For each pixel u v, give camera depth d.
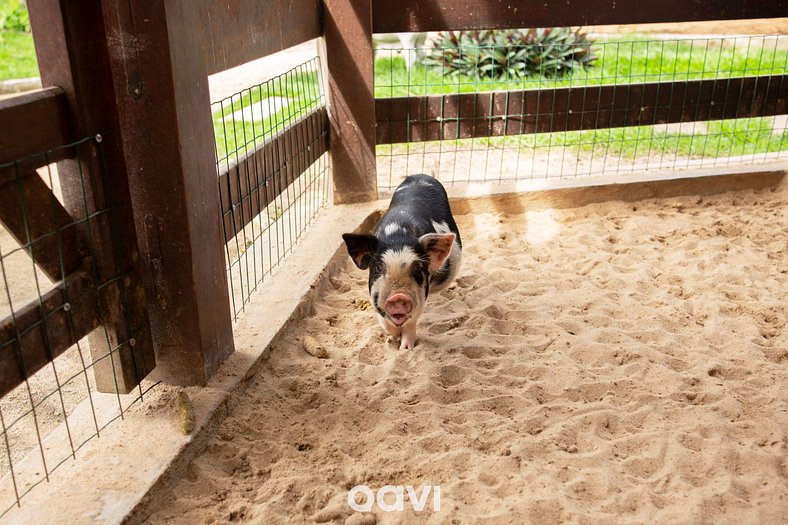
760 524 2.77
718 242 5.64
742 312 4.58
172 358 3.50
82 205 2.95
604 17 6.36
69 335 2.93
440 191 4.95
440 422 3.42
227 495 2.99
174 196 3.20
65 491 2.82
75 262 3.01
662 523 2.77
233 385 3.55
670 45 12.69
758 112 7.04
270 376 3.85
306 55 11.74
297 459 3.20
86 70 2.82
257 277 4.79
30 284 4.80
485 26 6.20
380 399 3.62
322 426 3.44
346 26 5.74
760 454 3.14
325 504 2.93
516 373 3.89
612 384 3.74
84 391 3.90
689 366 3.96
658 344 4.19
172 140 3.11
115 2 2.93
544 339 4.23
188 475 3.11
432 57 11.70
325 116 6.01
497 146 8.15
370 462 3.15
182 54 3.13
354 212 6.04
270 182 4.88
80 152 2.86
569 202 6.43
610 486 2.96
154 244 3.28
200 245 3.39
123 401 3.42
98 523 2.66
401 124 6.43
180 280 3.34
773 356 4.06
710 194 6.68
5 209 2.63
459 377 3.87
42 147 2.70
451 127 6.54
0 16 13.55
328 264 5.04
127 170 3.16
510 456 3.14
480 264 5.34
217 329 3.63
